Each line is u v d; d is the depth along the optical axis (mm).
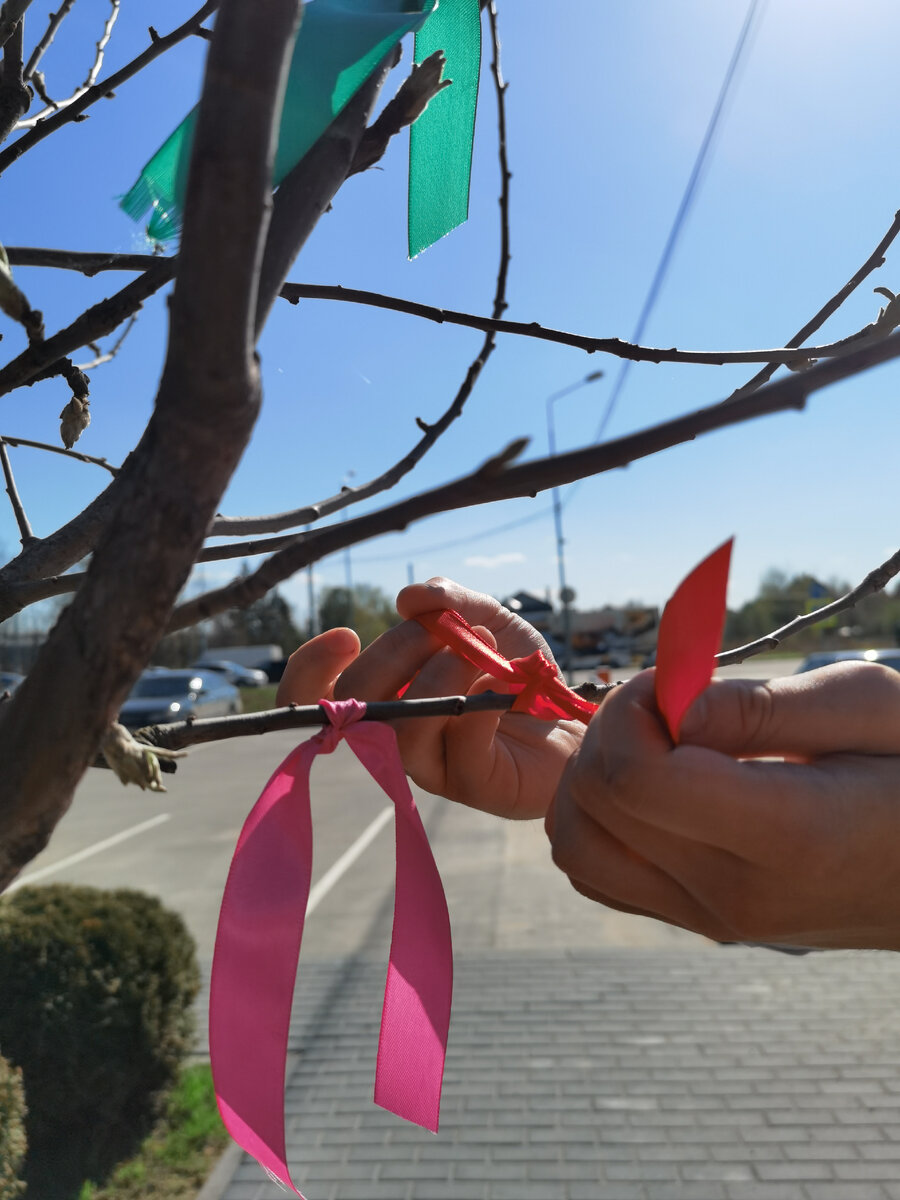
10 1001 1522
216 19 158
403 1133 1697
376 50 260
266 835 286
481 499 169
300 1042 2086
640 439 160
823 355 418
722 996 2271
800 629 456
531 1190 1509
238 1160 1606
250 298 157
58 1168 1511
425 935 304
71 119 447
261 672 13508
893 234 461
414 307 438
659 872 262
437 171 381
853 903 246
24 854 191
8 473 564
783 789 232
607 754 236
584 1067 1926
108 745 226
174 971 1826
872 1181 1499
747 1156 1585
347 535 180
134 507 166
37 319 259
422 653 425
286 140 264
